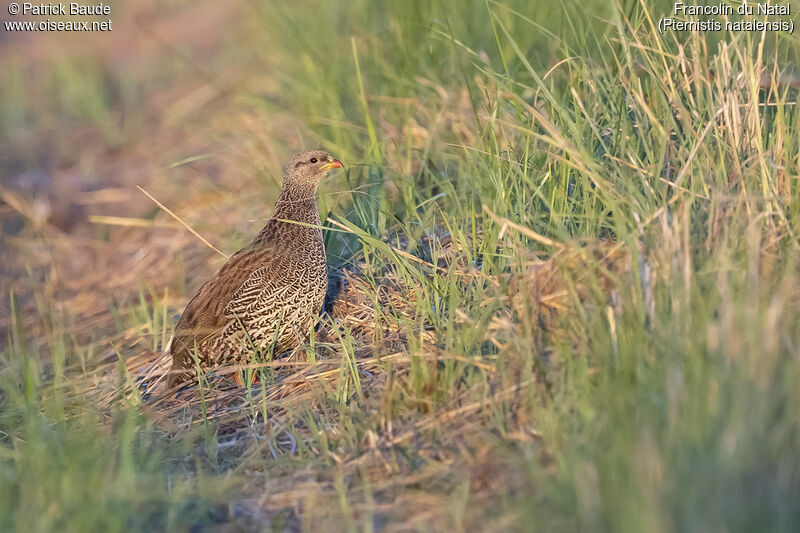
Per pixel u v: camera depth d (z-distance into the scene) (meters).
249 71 28.61
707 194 12.03
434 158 17.38
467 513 9.66
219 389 13.91
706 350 9.33
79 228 22.06
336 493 10.58
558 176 13.87
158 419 13.05
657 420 8.96
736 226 11.23
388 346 13.11
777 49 14.13
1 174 25.73
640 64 15.04
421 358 11.60
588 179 12.94
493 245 13.51
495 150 14.86
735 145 12.58
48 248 21.34
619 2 16.02
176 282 18.52
